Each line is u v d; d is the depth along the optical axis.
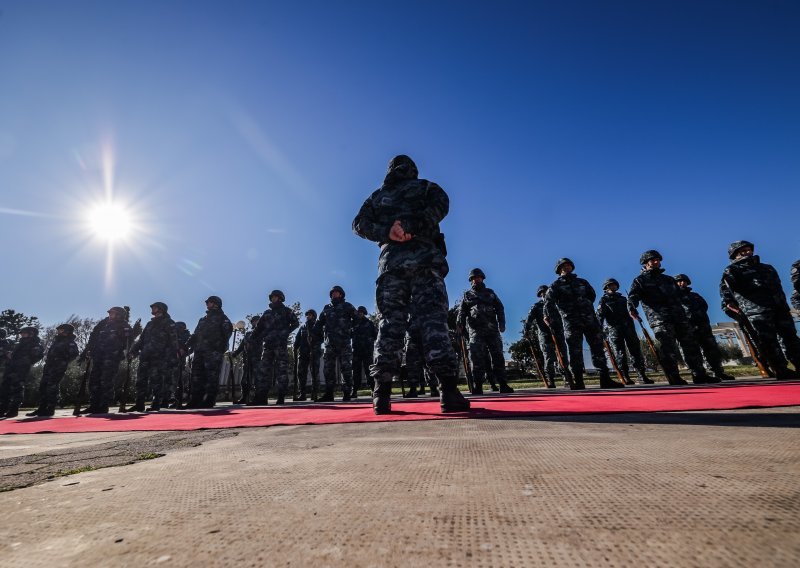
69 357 7.17
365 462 1.23
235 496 0.93
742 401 2.40
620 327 8.24
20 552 0.65
